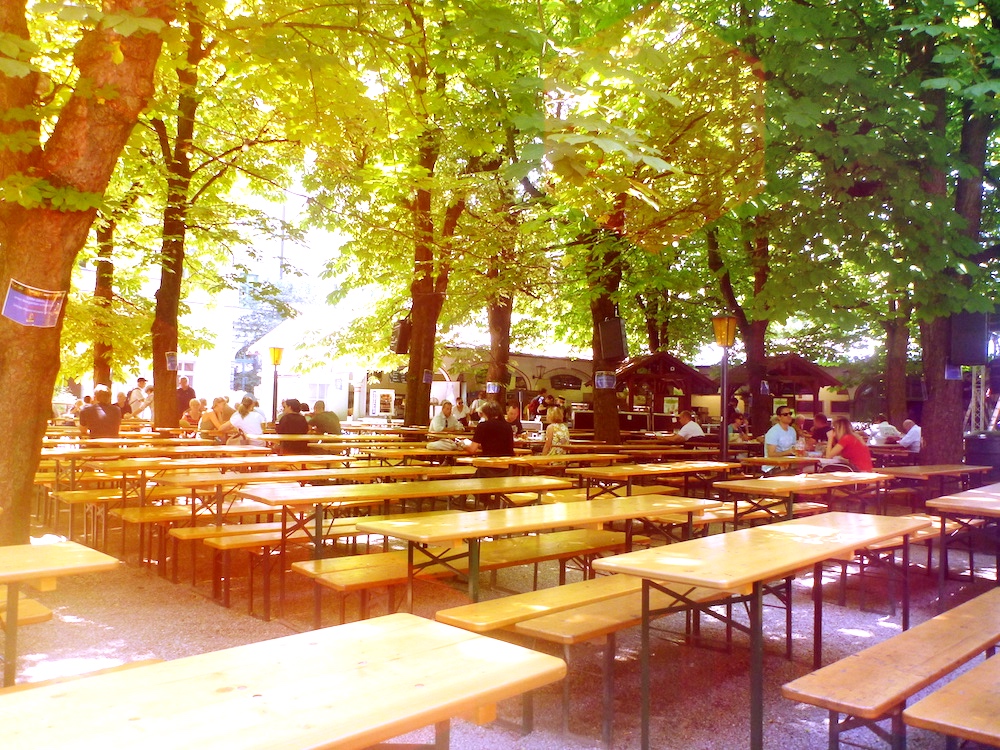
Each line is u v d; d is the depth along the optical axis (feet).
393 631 7.75
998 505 19.30
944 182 36.01
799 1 36.17
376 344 80.64
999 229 46.03
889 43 37.99
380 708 5.70
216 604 19.27
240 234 49.14
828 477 25.49
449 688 6.14
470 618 12.48
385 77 24.56
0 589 13.10
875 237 35.12
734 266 47.42
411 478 30.40
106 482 35.63
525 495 29.30
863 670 10.00
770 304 36.24
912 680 9.60
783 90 33.78
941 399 37.19
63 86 19.31
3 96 17.21
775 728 12.75
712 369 89.86
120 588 20.75
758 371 50.96
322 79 22.17
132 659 15.01
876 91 33.96
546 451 36.63
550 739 12.19
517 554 18.29
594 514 16.61
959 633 11.64
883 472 29.60
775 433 38.52
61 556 10.59
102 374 55.06
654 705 13.67
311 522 22.33
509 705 13.62
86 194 16.85
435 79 29.45
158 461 24.85
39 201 16.31
